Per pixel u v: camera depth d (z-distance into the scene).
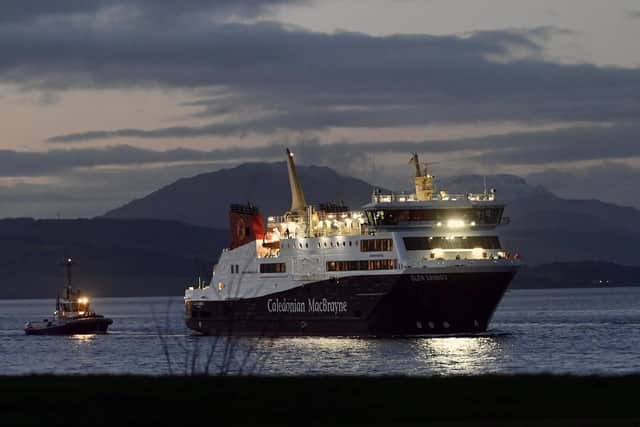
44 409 111.19
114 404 113.00
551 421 107.50
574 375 130.38
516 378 128.00
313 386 122.31
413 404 114.31
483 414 110.44
